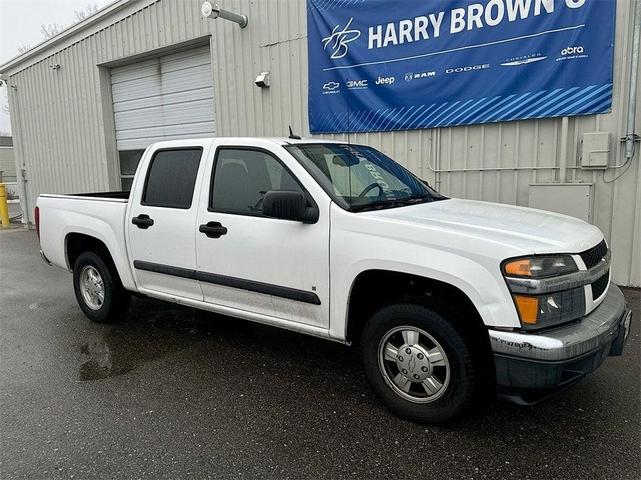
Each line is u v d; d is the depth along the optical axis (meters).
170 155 4.39
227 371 3.94
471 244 2.78
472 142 6.54
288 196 3.27
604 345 2.77
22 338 4.79
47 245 5.50
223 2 8.73
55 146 13.19
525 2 5.82
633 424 3.06
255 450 2.85
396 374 3.20
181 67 10.19
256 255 3.66
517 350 2.62
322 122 7.77
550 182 6.01
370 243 3.10
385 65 7.01
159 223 4.30
